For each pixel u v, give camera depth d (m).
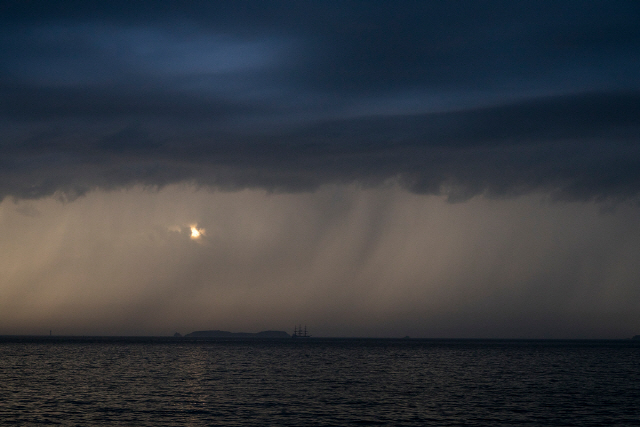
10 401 61.41
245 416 53.78
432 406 60.81
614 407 60.62
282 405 60.91
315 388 77.75
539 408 59.72
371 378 94.62
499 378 95.94
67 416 52.50
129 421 50.47
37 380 85.12
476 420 52.44
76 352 193.88
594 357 183.50
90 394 68.31
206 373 102.12
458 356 187.62
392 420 52.25
